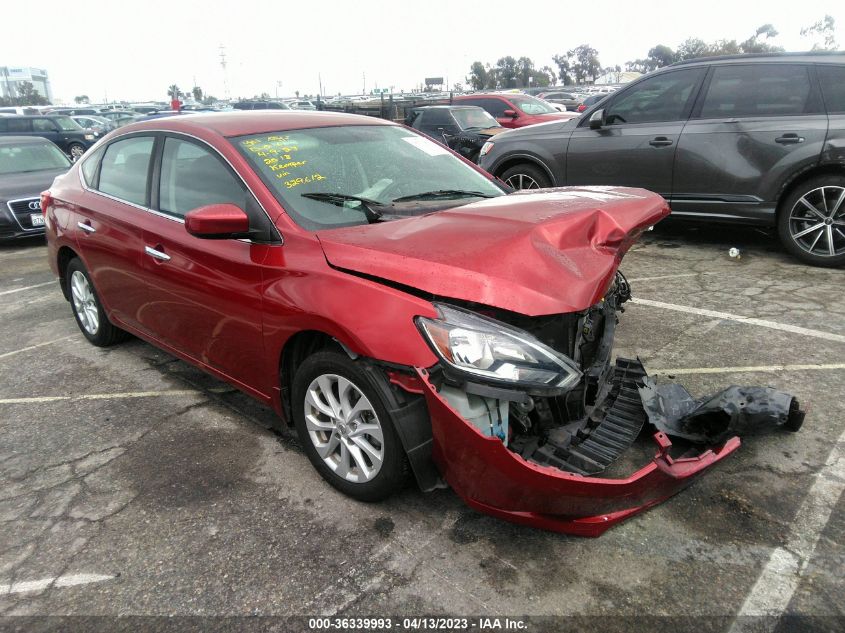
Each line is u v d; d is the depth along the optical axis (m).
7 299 6.11
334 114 3.81
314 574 2.32
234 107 30.58
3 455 3.22
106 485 2.93
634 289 5.29
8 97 116.06
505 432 2.31
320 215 2.85
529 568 2.31
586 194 3.05
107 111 36.94
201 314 3.23
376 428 2.47
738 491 2.68
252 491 2.83
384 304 2.33
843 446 2.95
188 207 3.29
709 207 6.15
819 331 4.24
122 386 3.99
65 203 4.39
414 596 2.20
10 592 2.30
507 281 2.22
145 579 2.33
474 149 11.65
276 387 2.92
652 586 2.21
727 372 3.71
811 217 5.66
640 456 2.91
